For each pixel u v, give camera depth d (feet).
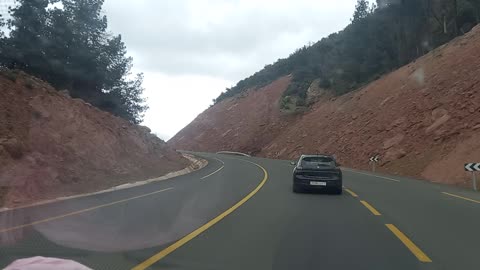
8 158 53.57
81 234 30.30
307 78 242.17
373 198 52.80
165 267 22.22
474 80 108.58
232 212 40.75
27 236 29.37
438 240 28.96
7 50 91.91
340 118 163.12
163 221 35.78
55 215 38.34
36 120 67.10
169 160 123.24
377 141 125.39
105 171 74.49
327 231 31.83
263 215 39.06
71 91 103.40
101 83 112.27
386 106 137.69
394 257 24.57
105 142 81.41
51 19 99.81
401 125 120.98
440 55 135.95
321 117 181.06
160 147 132.26
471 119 98.02
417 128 114.01
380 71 182.91
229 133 258.16
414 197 54.03
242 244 27.50
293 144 182.19
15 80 70.18
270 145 206.39
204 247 26.66
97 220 36.06
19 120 63.57
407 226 33.96
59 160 64.23
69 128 73.46
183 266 22.44
